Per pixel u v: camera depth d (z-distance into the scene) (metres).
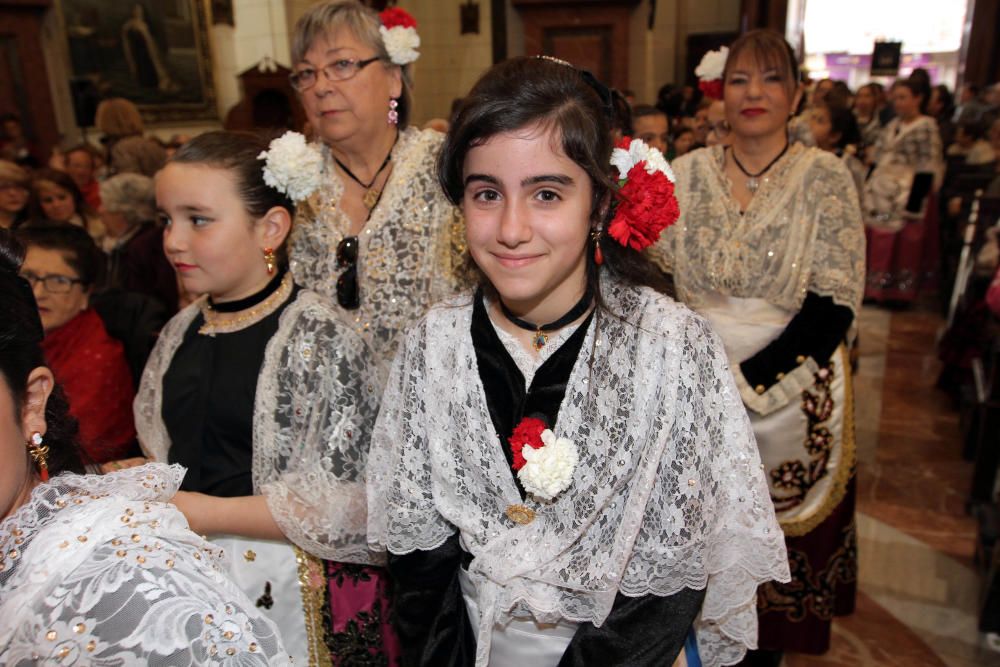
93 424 2.01
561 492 1.15
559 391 1.17
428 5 10.32
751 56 2.17
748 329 2.22
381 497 1.31
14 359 0.77
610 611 1.17
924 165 6.26
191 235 1.39
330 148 2.02
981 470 3.23
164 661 0.71
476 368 1.21
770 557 1.18
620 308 1.18
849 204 2.22
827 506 2.26
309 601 1.45
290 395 1.40
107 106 5.31
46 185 3.36
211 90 8.60
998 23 11.17
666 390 1.11
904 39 14.10
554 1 9.61
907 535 3.16
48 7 7.48
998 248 4.02
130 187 3.22
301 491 1.34
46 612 0.71
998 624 2.54
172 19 8.20
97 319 2.15
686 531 1.13
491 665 1.27
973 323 4.30
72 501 0.80
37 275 1.97
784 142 2.30
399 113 2.03
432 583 1.30
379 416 1.33
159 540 0.78
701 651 1.37
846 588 2.34
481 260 1.11
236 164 1.38
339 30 1.85
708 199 2.32
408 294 1.88
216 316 1.49
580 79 1.10
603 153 1.10
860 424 4.29
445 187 1.17
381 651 1.50
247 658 0.76
